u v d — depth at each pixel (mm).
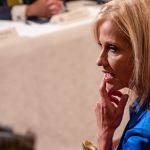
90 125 3850
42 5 4332
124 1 1205
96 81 4098
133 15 1169
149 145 1143
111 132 1475
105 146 1470
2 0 4578
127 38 1199
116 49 1234
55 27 4215
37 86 4168
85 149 1518
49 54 4262
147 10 1171
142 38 1171
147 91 1262
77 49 4293
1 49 4000
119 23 1188
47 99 4078
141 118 1245
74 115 3959
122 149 1245
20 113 3910
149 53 1181
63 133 3783
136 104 1338
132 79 1262
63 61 4340
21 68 4199
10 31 4055
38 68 4258
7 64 4156
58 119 3920
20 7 4453
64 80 4234
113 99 1461
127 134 1215
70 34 4246
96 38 1313
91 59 4234
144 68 1200
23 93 4102
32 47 4102
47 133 3760
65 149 3582
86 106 4012
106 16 1224
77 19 4359
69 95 4121
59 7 4398
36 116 3906
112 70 1285
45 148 3570
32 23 4312
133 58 1222
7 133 525
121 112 1446
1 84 4156
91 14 4434
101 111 1463
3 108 3961
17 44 4020
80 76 4246
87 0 5129
